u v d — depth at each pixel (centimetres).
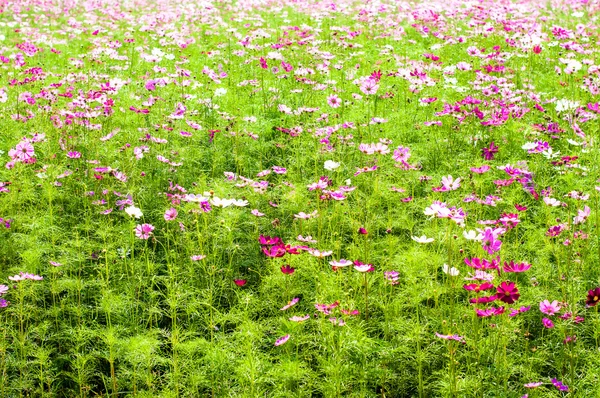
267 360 367
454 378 341
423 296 391
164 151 618
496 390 348
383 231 521
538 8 1466
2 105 741
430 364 384
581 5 1462
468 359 359
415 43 1121
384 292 432
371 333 406
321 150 623
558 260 428
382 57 968
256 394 342
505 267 355
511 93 737
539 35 953
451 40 1009
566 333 391
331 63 966
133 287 442
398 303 397
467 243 467
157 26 1258
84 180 568
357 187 583
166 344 405
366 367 361
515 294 327
